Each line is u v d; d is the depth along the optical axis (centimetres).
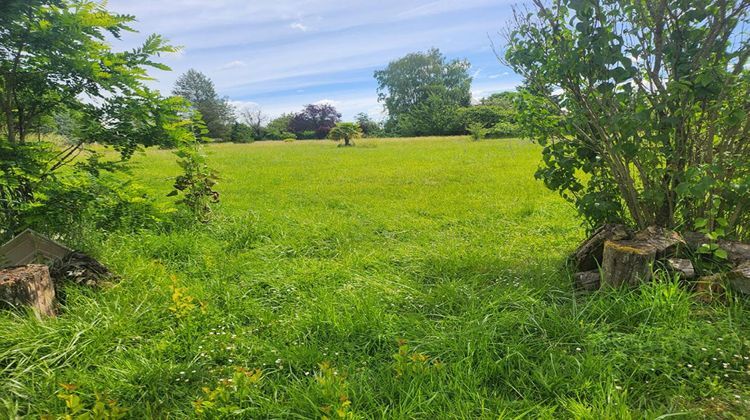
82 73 392
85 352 265
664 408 211
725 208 343
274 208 746
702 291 302
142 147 507
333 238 537
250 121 6112
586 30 335
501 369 241
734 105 312
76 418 188
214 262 435
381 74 7212
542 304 307
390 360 267
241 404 219
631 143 330
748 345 248
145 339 287
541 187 890
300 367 257
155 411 224
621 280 317
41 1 367
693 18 310
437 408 215
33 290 300
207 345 277
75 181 406
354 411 212
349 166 1481
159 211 469
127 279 374
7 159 368
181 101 464
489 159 1545
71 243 423
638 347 251
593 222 423
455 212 683
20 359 253
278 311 335
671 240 328
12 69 382
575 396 223
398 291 352
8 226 407
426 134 5519
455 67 6900
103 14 402
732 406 213
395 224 620
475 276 378
